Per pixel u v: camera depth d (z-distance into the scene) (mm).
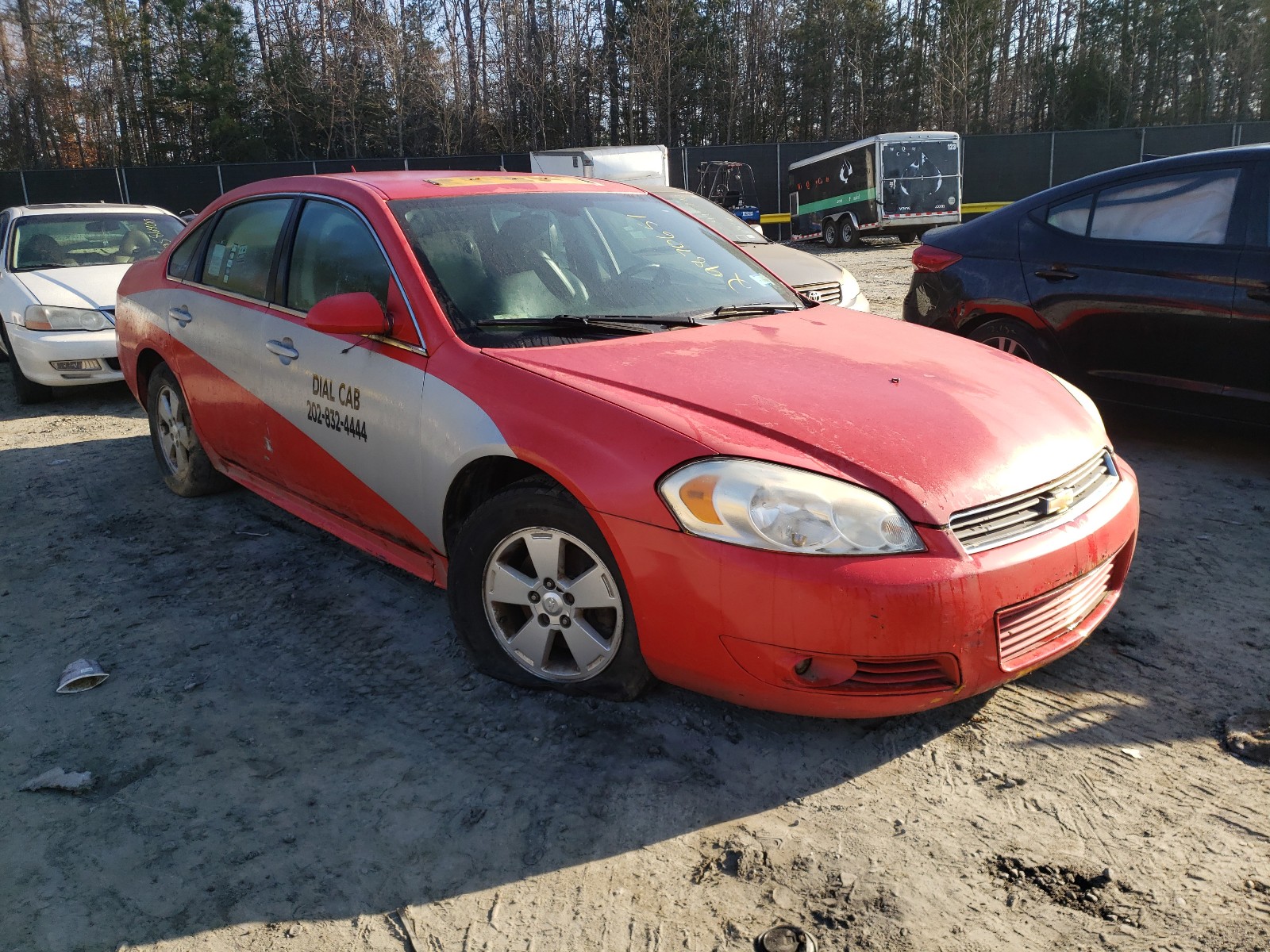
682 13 51750
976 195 29016
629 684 2777
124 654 3369
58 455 6090
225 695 3068
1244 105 53062
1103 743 2633
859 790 2480
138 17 48875
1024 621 2508
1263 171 4562
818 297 7270
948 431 2602
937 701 2445
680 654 2520
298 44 49281
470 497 3059
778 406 2639
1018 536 2502
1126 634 3217
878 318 3725
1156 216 4930
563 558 2762
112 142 49125
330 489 3604
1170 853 2219
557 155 20328
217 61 46031
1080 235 5215
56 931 2113
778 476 2379
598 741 2719
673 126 52688
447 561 3197
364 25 48250
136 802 2545
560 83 49719
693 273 3725
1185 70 55219
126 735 2863
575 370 2834
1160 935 1983
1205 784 2451
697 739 2711
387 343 3223
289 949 2045
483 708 2920
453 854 2312
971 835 2303
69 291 7570
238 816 2477
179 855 2340
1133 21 55031
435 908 2148
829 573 2305
